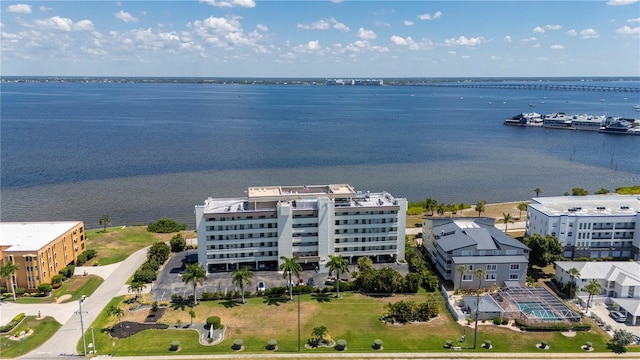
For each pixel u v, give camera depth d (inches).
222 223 5920.3
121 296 5374.0
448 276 5757.9
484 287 5556.1
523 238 6865.2
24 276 5378.9
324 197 6254.9
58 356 4151.1
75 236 6250.0
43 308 5049.2
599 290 4921.3
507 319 4781.0
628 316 4822.8
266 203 6127.0
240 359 4106.8
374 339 4475.9
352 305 5177.2
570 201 7037.4
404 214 6264.8
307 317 4896.7
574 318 4717.0
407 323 4781.0
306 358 4138.8
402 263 6323.8
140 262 6378.0
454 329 4665.4
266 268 6151.6
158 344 4350.4
